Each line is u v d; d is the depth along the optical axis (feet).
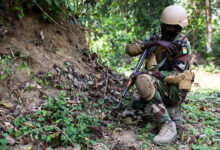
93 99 10.62
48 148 7.02
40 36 11.27
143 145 8.08
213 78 24.57
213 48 46.73
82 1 14.15
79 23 13.58
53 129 7.92
